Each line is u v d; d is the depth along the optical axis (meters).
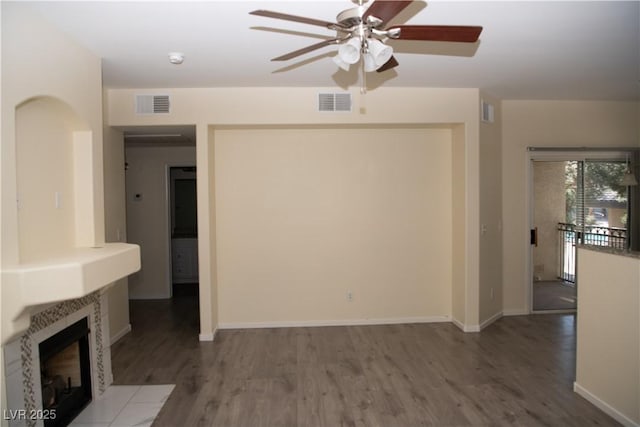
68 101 2.62
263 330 4.53
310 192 4.60
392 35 1.98
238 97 4.16
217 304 4.57
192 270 7.13
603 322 2.79
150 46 2.94
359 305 4.69
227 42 2.90
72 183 2.83
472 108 4.31
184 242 7.11
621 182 5.01
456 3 2.35
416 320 4.74
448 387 3.15
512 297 5.00
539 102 4.90
